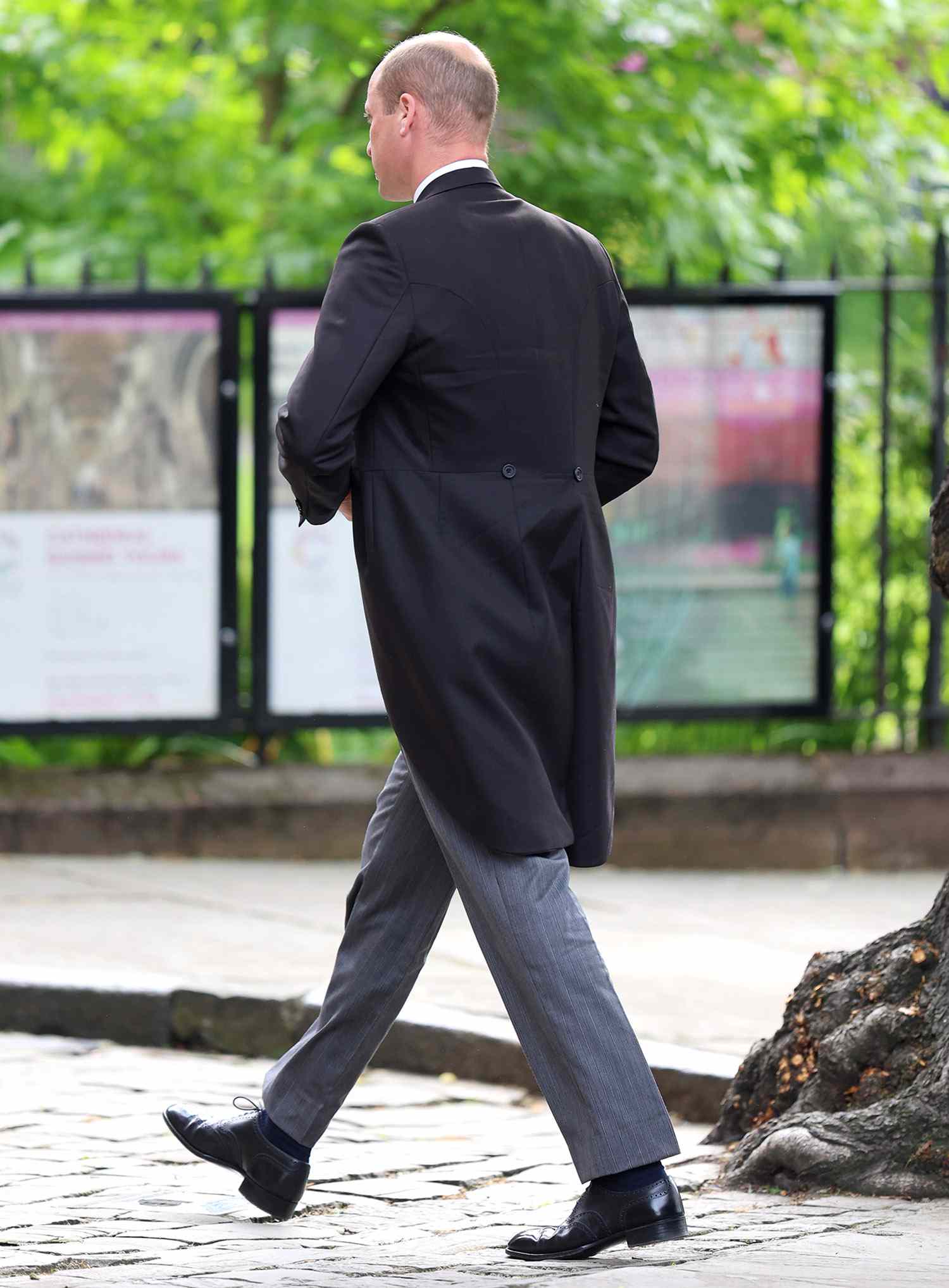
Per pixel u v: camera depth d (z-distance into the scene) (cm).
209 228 4209
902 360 3353
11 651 3056
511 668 1231
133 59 4034
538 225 1298
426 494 1233
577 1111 1228
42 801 3070
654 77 3719
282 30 3700
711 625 3212
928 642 3319
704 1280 1152
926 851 3206
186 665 3091
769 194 3875
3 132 4434
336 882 2919
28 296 3022
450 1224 1415
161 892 2791
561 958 1229
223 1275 1233
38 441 3041
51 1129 1711
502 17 3566
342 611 3102
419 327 1229
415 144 1299
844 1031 1547
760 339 3175
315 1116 1380
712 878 3073
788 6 3662
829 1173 1477
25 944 2394
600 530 1293
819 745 3378
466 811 1227
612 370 1344
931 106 3969
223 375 3059
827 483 3200
